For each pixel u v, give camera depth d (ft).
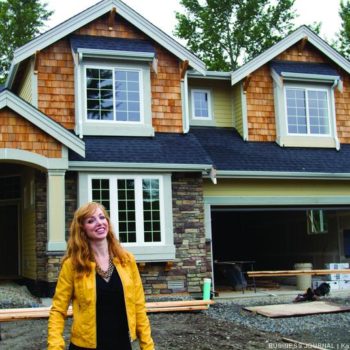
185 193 44.45
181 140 47.16
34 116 38.91
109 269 12.12
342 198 50.72
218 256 72.69
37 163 38.99
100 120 45.60
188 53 48.62
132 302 12.14
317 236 60.29
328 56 54.39
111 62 46.37
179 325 31.09
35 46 44.32
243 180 47.93
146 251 41.93
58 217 39.34
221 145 50.03
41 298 38.96
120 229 41.83
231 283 50.37
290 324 32.71
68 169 40.24
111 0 46.75
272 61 53.21
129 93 46.70
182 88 48.70
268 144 51.67
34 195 42.11
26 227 45.80
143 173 42.83
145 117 46.78
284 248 65.87
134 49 46.24
